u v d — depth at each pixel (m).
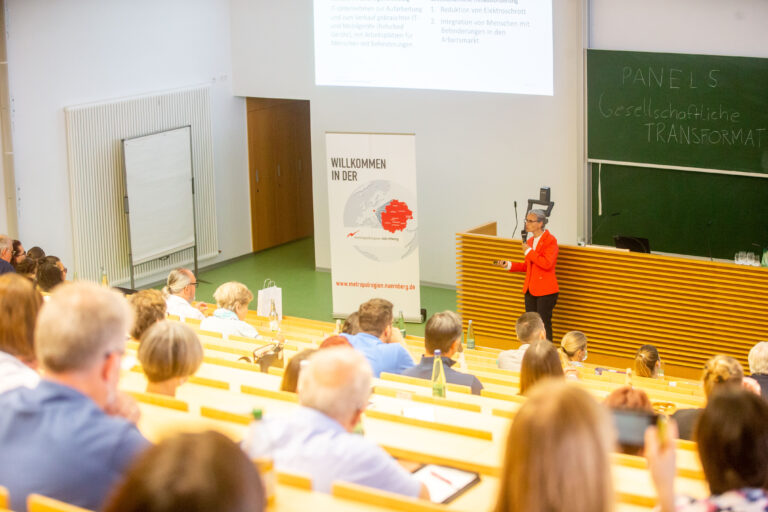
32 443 2.10
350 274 11.52
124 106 12.34
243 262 14.53
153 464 1.26
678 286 9.41
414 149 10.96
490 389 5.45
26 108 11.34
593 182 11.51
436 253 13.05
